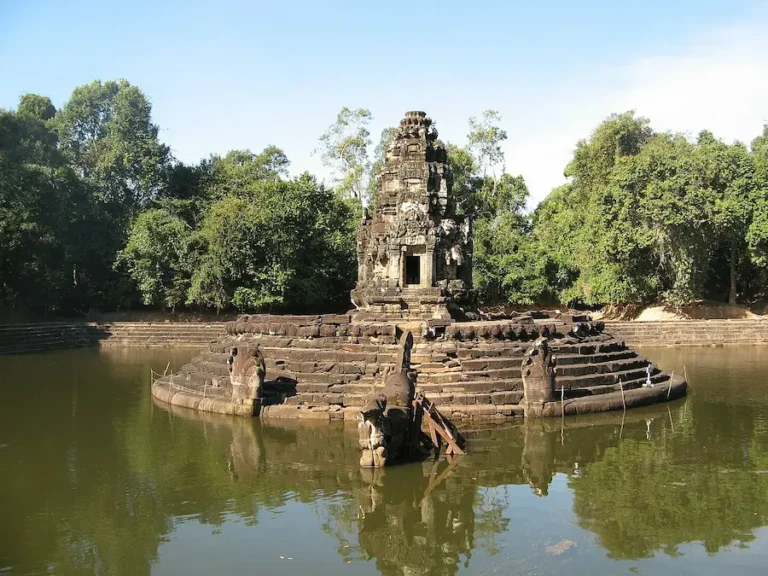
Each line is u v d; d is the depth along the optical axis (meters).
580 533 12.73
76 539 12.53
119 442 19.38
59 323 49.88
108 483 15.73
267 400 22.22
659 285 53.12
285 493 14.95
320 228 54.94
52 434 20.48
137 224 53.75
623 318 56.31
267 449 18.20
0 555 11.80
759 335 48.78
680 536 12.52
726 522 13.18
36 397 27.09
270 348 24.48
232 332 27.48
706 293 60.81
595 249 53.12
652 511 13.78
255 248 51.19
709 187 49.44
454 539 12.50
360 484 15.49
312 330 24.23
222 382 24.16
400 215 28.70
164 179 62.06
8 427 21.50
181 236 52.59
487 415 20.78
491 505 14.20
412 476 16.02
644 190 49.81
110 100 65.88
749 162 49.81
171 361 39.69
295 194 53.47
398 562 11.56
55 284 50.88
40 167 50.78
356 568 11.35
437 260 28.59
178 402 24.62
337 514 13.75
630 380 24.72
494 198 70.12
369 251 30.02
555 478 15.88
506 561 11.53
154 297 53.44
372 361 22.80
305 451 17.97
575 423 20.88
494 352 22.89
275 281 50.53
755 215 48.47
